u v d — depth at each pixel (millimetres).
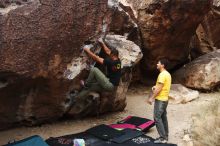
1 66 6520
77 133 7602
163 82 7094
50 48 7094
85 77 8078
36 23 6855
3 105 7160
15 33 6617
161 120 7250
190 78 11453
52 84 7449
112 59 8055
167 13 10727
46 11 6973
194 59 13117
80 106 8289
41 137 7121
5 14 6535
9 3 6707
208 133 7168
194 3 10844
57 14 7102
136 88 11516
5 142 7145
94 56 7844
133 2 11125
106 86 7973
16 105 7371
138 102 10188
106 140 7250
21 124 7801
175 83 11781
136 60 9039
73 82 7836
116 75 8156
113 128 7754
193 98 10406
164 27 10953
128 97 10625
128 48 9234
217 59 11656
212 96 10828
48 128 7953
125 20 10258
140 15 10953
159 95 7180
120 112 9266
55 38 7125
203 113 8508
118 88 8773
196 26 11820
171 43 11555
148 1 10766
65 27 7246
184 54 12422
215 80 11125
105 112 8992
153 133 7934
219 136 6945
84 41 7703
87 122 8469
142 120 8273
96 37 7883
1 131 7602
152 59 11492
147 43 11148
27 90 7285
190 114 9266
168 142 7480
